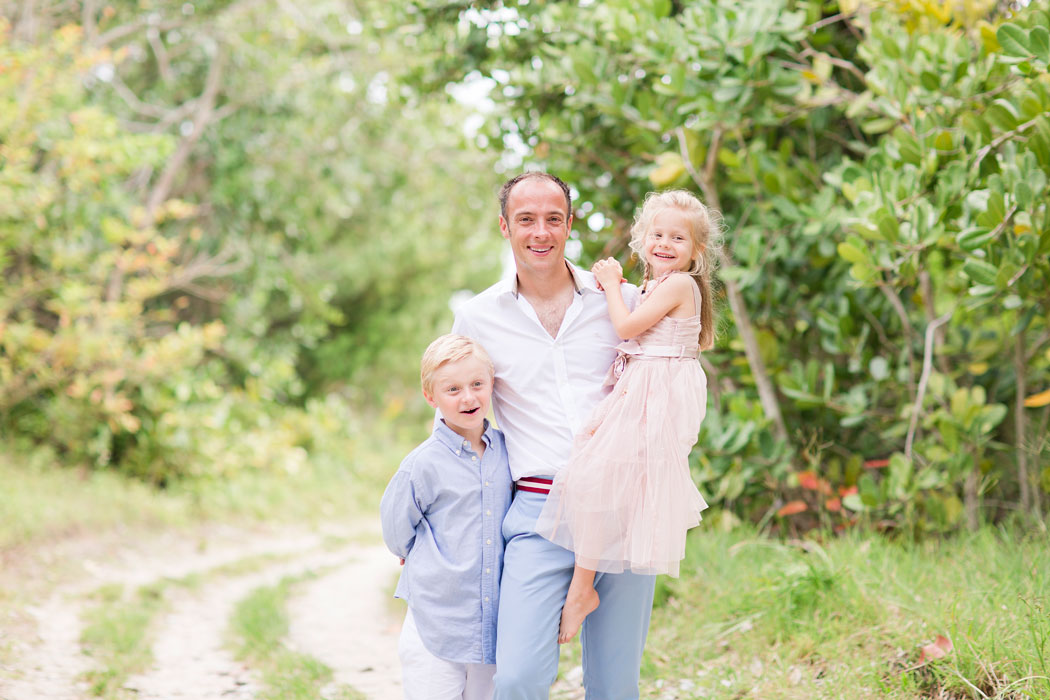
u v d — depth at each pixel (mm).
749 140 6273
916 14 5227
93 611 6168
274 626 5961
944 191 4551
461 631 2828
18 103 10320
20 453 11312
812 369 5656
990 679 3295
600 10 5848
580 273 3080
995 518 5504
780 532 5773
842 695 3488
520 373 2947
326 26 12789
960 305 5312
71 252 11484
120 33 12953
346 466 15547
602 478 2742
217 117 14453
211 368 13805
